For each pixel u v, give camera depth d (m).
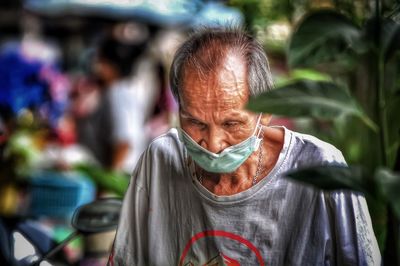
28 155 5.65
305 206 2.20
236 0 4.13
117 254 2.51
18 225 3.47
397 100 2.45
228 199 2.22
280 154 2.21
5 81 6.23
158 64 6.88
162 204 2.38
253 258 2.23
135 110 6.69
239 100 2.10
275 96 1.85
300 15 4.10
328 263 2.22
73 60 10.78
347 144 3.51
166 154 2.38
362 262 2.17
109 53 6.68
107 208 2.92
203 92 2.10
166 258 2.39
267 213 2.21
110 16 9.53
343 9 2.86
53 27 11.19
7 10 10.70
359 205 2.18
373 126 2.18
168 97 6.82
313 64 1.97
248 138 2.12
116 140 6.57
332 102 1.89
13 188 5.54
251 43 2.18
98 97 6.67
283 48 4.19
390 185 1.60
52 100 6.45
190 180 2.31
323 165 2.03
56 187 5.54
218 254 2.27
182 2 4.28
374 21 2.08
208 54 2.12
